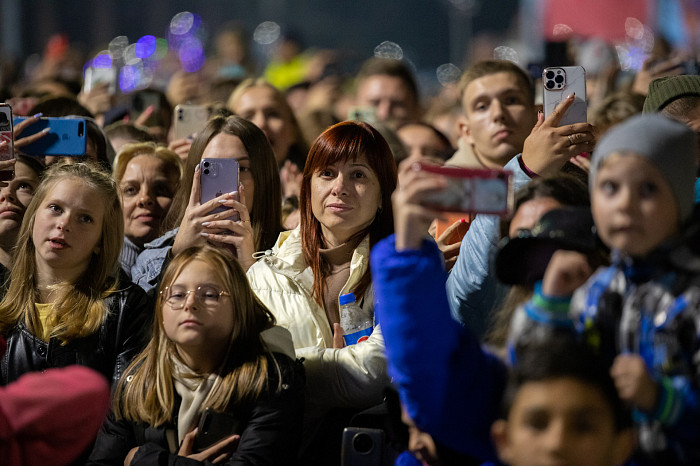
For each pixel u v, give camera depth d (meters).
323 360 7.84
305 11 54.97
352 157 8.41
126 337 8.17
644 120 5.00
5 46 37.09
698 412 4.72
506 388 5.12
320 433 7.84
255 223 9.71
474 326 7.61
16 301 8.20
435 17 56.22
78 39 44.12
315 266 8.48
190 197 9.13
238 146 9.66
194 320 7.30
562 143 7.88
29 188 9.59
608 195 4.96
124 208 10.72
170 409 7.34
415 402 5.31
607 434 4.82
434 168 5.45
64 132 9.66
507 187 5.46
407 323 5.16
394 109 17.55
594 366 4.86
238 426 7.25
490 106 10.91
